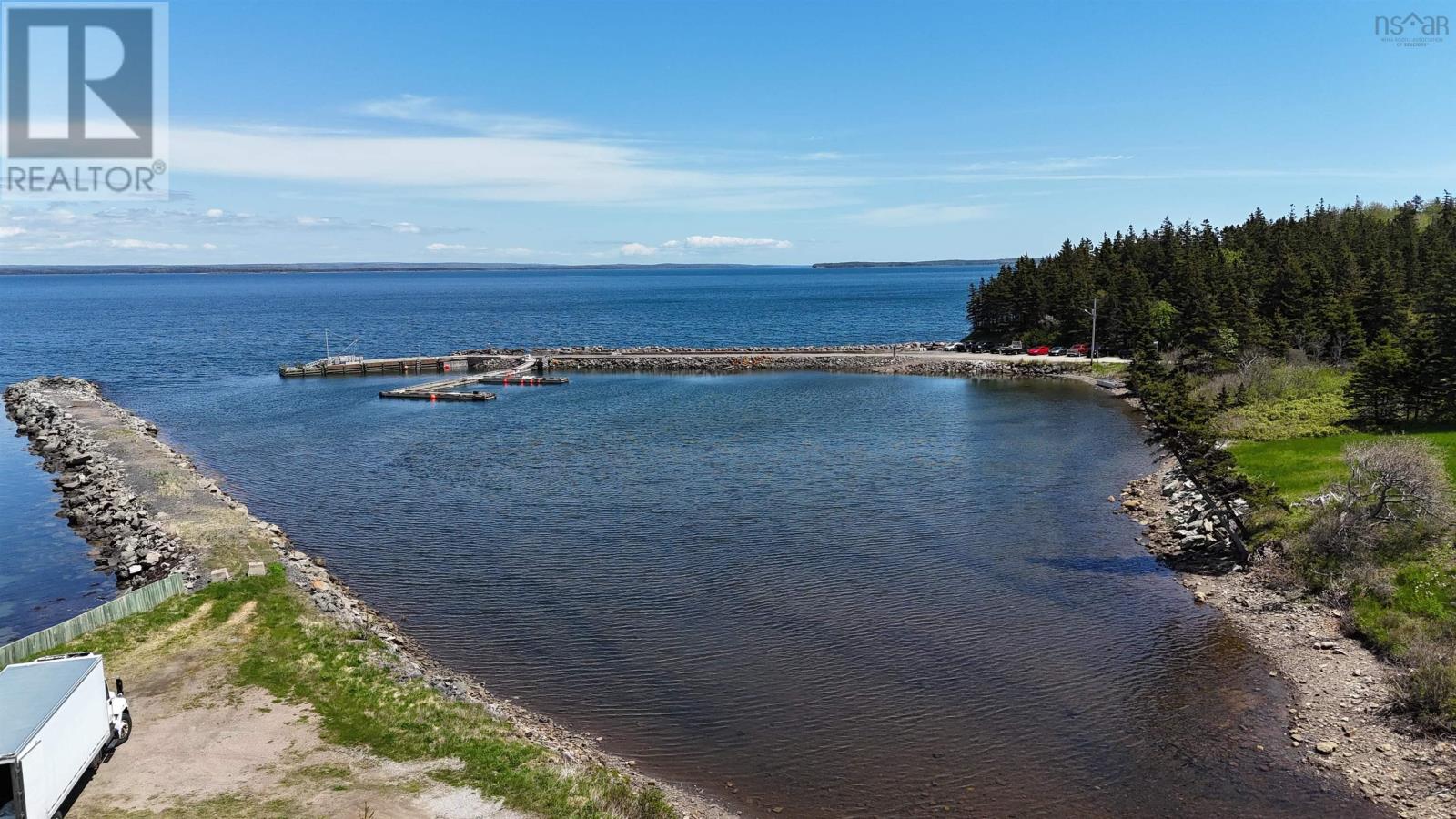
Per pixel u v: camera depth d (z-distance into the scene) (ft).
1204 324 373.20
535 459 253.85
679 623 136.56
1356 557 137.80
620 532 181.37
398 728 99.45
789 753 101.40
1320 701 108.58
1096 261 538.88
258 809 83.87
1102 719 107.45
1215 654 123.03
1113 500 201.26
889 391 385.50
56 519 198.49
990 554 165.48
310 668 113.09
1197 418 159.22
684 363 486.38
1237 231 604.08
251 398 387.14
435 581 155.43
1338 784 92.38
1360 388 240.53
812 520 188.14
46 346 623.36
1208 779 94.63
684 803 91.81
